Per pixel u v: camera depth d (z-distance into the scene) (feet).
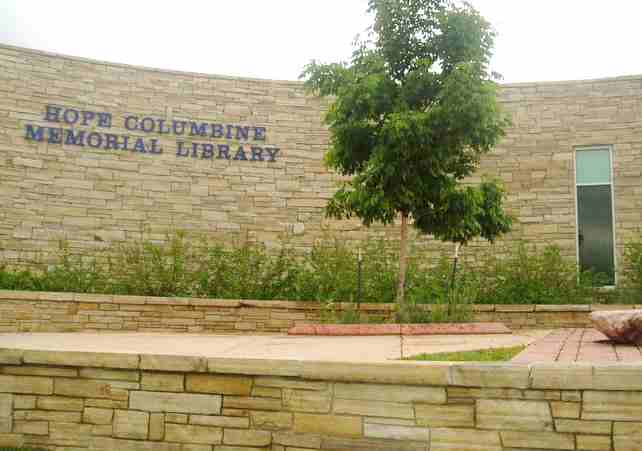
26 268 49.93
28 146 51.08
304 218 54.65
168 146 53.98
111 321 42.88
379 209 35.42
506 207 53.36
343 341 29.94
